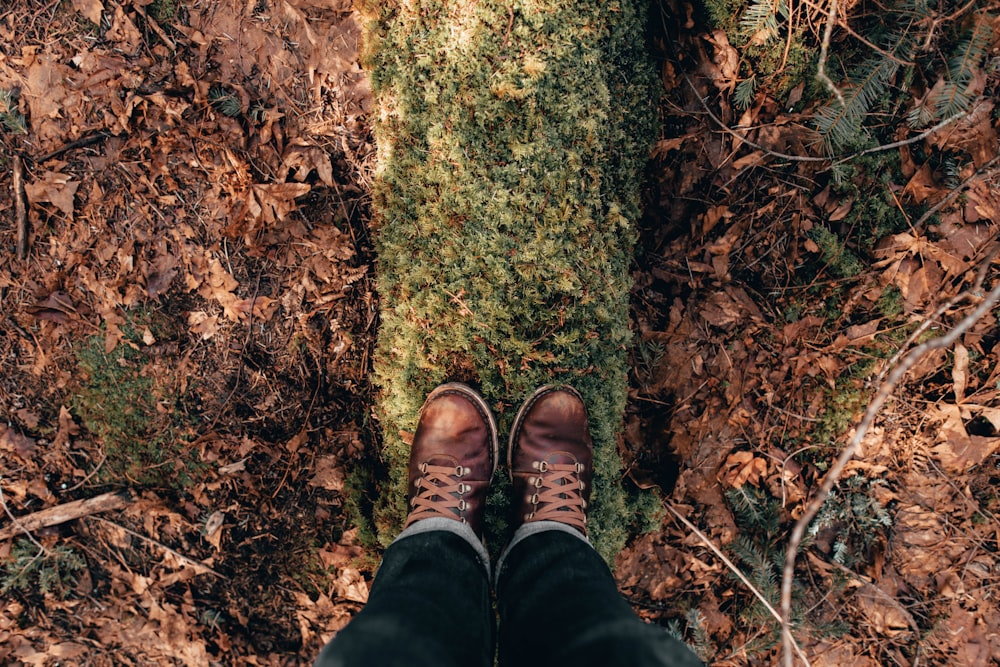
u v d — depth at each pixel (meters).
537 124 1.89
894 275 2.04
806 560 2.19
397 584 1.45
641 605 2.20
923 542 2.16
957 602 2.15
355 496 2.12
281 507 2.12
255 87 1.99
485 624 1.48
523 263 1.93
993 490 2.13
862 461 2.16
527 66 1.86
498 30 1.87
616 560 2.16
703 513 2.17
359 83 2.02
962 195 2.00
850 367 2.11
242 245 2.02
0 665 2.09
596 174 1.95
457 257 1.95
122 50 1.95
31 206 1.97
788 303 2.10
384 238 2.03
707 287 2.11
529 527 1.83
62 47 1.94
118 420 2.08
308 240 2.04
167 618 2.12
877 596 2.17
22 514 2.06
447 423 1.93
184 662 2.13
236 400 2.09
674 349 2.13
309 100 2.02
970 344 2.05
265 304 2.06
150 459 2.10
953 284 2.03
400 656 1.09
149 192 1.99
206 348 2.06
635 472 2.16
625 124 1.99
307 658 2.16
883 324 2.07
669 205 2.10
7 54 1.94
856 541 2.19
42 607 2.10
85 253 2.00
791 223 2.07
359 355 2.12
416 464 1.94
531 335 1.97
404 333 2.01
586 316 1.97
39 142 1.96
